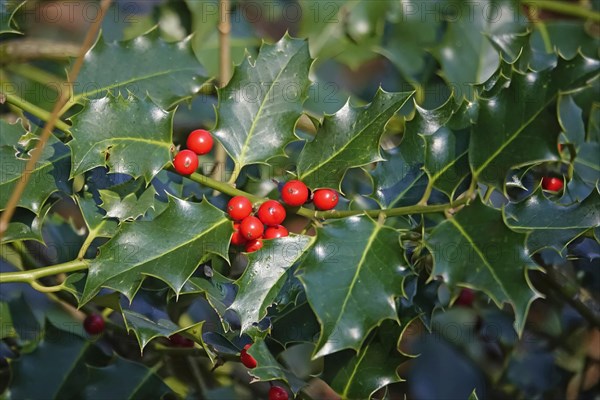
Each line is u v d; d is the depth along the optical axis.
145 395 0.55
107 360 0.57
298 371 0.65
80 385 0.56
